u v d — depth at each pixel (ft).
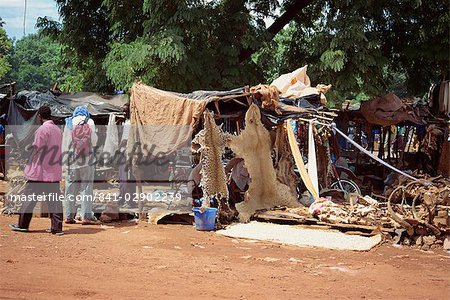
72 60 84.89
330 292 24.49
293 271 28.30
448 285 26.84
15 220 39.34
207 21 65.77
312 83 67.21
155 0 64.54
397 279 27.63
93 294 22.38
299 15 79.25
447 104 62.13
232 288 24.35
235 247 33.86
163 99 41.81
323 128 47.09
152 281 24.97
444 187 44.75
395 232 37.04
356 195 44.68
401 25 72.08
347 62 66.18
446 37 67.77
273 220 41.14
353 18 64.75
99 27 80.28
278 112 45.14
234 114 44.70
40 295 22.06
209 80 67.87
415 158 64.80
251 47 68.74
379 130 66.54
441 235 35.88
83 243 32.83
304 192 48.93
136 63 63.05
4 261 27.50
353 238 36.32
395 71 78.13
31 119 55.88
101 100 62.13
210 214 38.50
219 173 40.50
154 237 35.65
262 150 44.42
